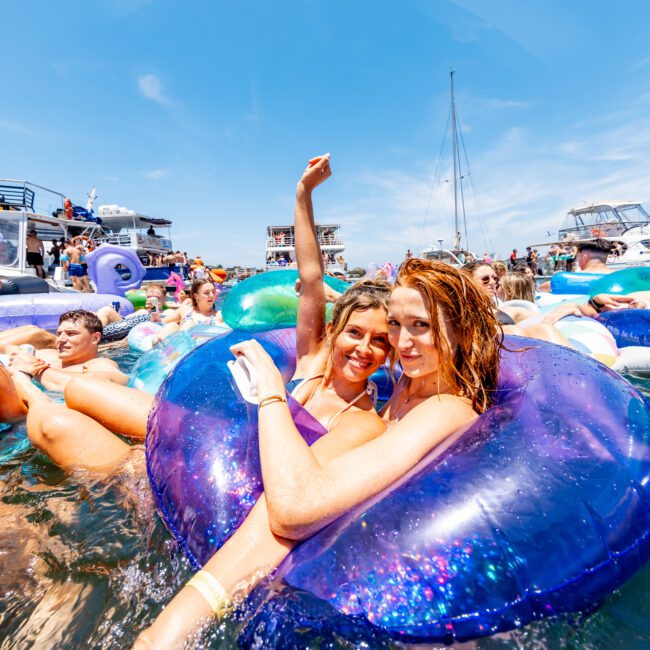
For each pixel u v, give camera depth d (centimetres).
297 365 229
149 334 592
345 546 117
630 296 437
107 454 220
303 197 228
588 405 144
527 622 112
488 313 153
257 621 113
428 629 109
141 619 129
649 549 128
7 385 286
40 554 158
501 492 120
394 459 129
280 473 123
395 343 154
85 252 1357
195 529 150
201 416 177
